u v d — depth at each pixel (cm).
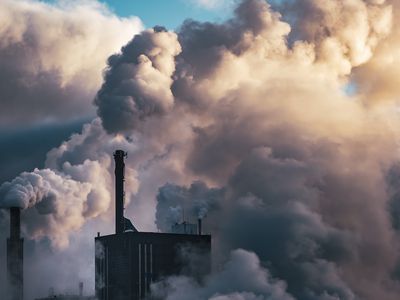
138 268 16088
